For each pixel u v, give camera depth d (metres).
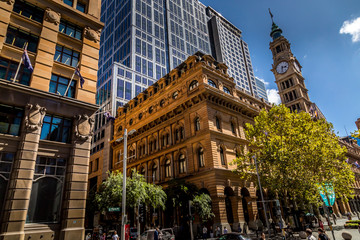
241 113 42.56
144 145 46.47
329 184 25.95
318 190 26.45
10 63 19.67
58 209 18.80
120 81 72.88
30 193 17.61
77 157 20.36
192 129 36.81
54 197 18.86
